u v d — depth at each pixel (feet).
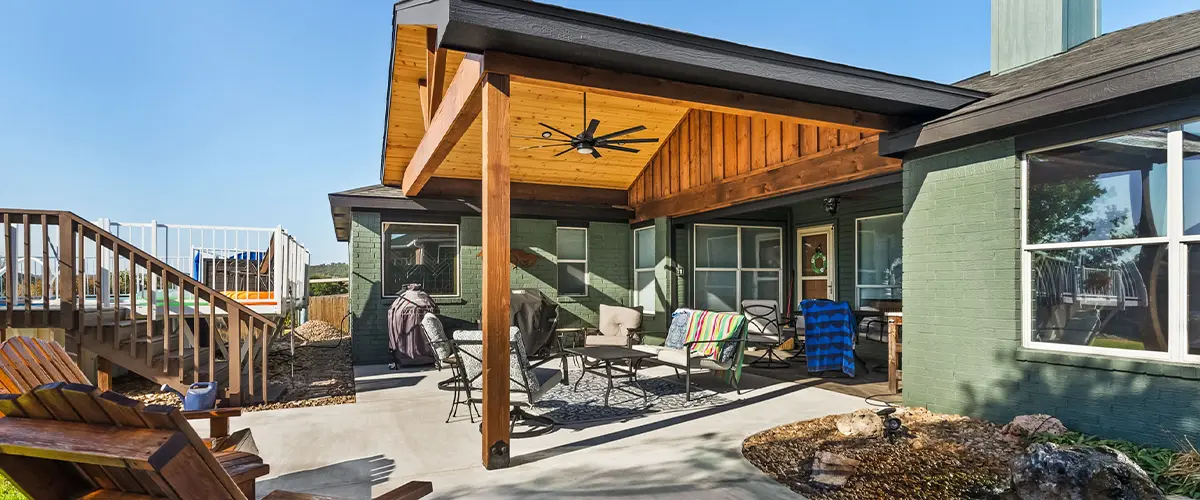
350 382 21.33
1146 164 11.87
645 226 32.48
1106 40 17.28
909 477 10.44
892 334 18.25
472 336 15.08
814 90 13.55
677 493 9.90
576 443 13.03
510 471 11.19
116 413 3.87
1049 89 12.09
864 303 28.94
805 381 20.56
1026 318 13.66
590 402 17.39
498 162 11.55
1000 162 13.94
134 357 15.93
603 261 32.96
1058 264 13.17
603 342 24.49
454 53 18.69
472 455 12.27
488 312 11.41
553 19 10.77
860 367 23.06
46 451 3.83
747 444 12.71
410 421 15.24
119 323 16.10
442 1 10.48
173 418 3.77
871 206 28.40
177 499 4.18
